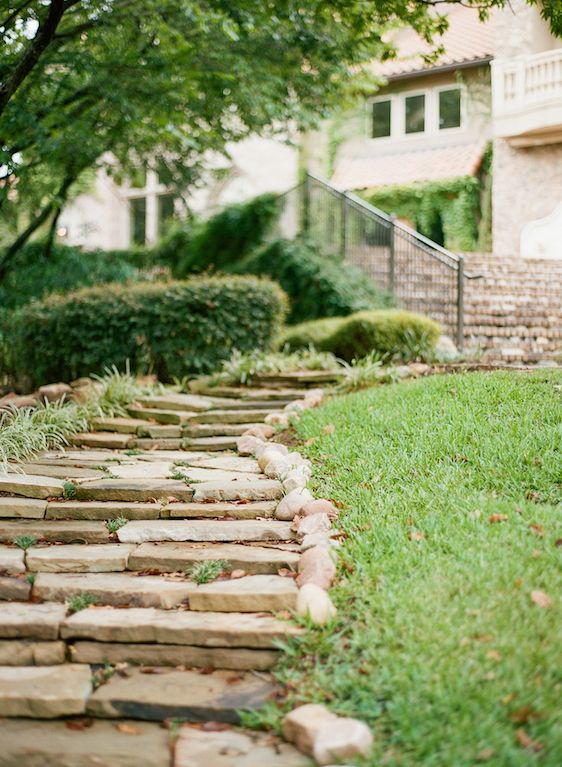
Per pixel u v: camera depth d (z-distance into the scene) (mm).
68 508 4453
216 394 7902
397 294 11953
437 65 17969
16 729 2811
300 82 9523
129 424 6590
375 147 19797
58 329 8789
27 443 5730
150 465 5438
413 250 11648
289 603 3402
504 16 16359
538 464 4504
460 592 3193
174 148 11016
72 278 13219
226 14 7004
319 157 19828
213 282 8992
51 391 7426
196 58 7887
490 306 11656
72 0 6148
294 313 12570
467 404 5715
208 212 16109
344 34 8266
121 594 3514
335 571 3578
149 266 16031
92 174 13414
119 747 2682
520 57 15570
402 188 18281
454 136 18500
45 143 7418
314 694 2834
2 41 6824
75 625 3262
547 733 2451
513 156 16484
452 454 4840
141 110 7918
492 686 2674
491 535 3676
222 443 6078
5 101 6258
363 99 12266
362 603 3281
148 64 7395
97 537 4172
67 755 2637
